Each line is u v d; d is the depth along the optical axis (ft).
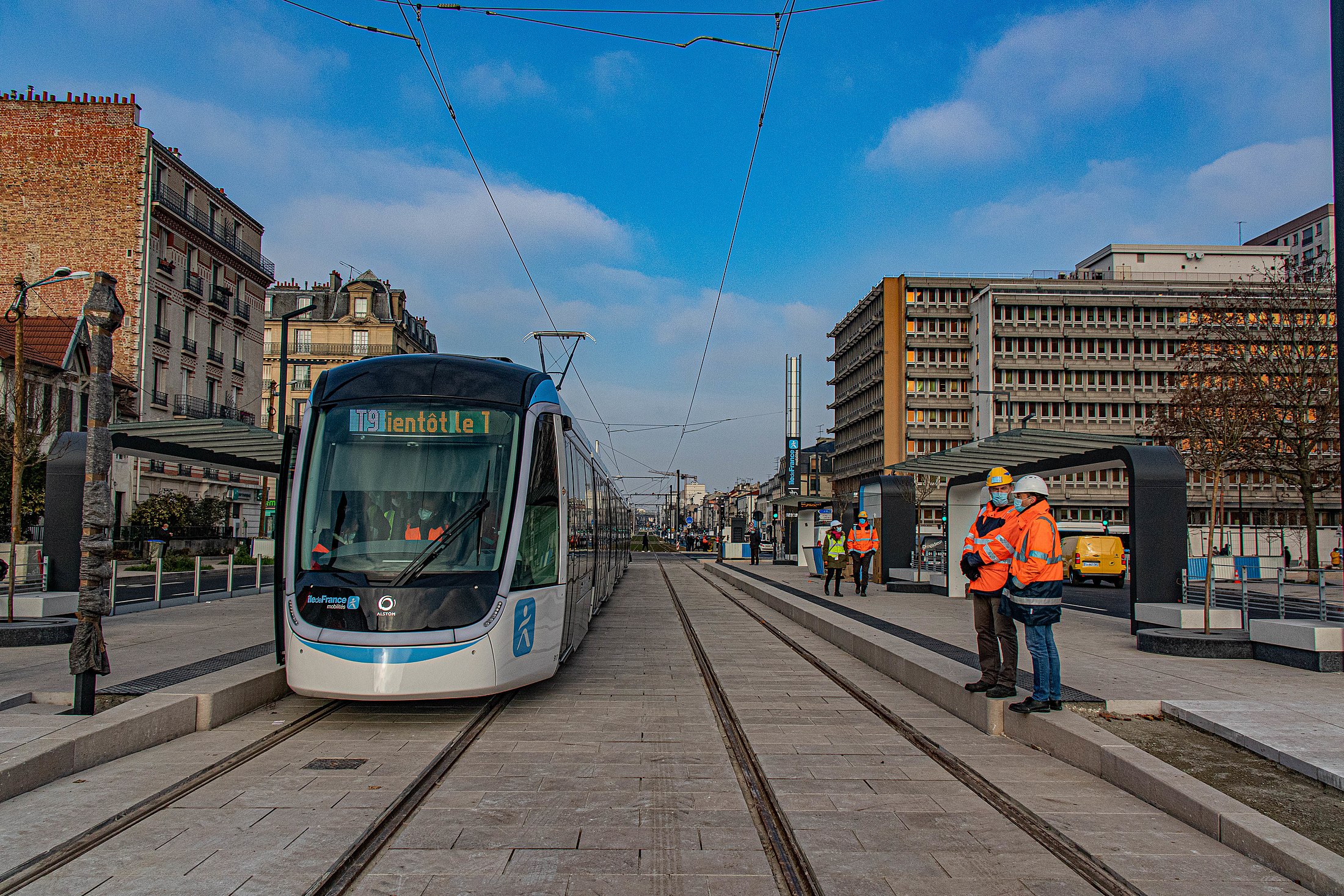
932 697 29.48
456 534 26.43
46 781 19.17
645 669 37.14
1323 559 192.24
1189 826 16.84
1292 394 110.73
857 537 69.46
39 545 64.85
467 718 26.78
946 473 69.97
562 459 31.58
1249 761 19.62
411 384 28.63
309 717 26.50
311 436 27.89
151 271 127.65
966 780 20.10
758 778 20.39
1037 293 218.38
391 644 24.56
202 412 141.90
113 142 126.62
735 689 32.45
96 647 23.36
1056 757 22.04
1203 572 87.30
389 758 21.97
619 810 18.01
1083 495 214.90
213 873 14.47
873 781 20.20
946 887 14.15
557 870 14.80
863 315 249.75
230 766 20.98
